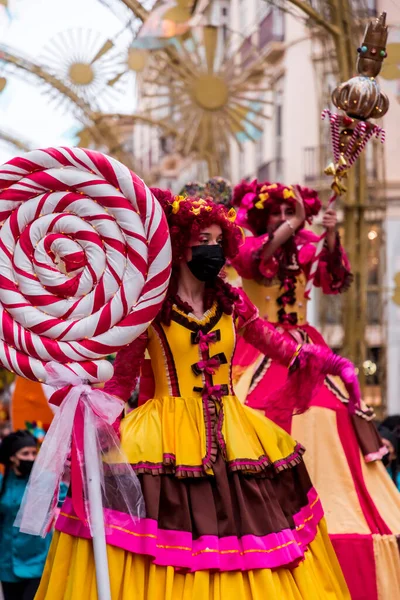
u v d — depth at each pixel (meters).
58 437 4.59
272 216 6.73
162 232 4.65
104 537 4.44
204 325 4.98
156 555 4.50
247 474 4.79
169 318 4.94
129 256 4.63
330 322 11.21
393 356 24.25
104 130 13.21
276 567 4.62
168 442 4.78
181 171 22.88
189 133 12.99
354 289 10.27
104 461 4.62
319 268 6.82
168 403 4.91
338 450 6.20
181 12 10.09
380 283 12.93
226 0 16.23
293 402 5.30
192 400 4.90
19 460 7.96
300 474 5.05
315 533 4.98
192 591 4.46
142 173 14.14
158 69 13.02
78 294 4.63
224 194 7.86
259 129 13.15
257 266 6.55
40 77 11.76
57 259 4.68
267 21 20.50
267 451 4.93
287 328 6.64
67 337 4.61
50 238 4.61
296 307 6.77
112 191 4.61
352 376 5.19
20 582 7.91
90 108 12.13
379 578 5.82
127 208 4.61
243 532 4.62
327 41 10.20
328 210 6.45
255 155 24.19
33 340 4.59
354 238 10.19
